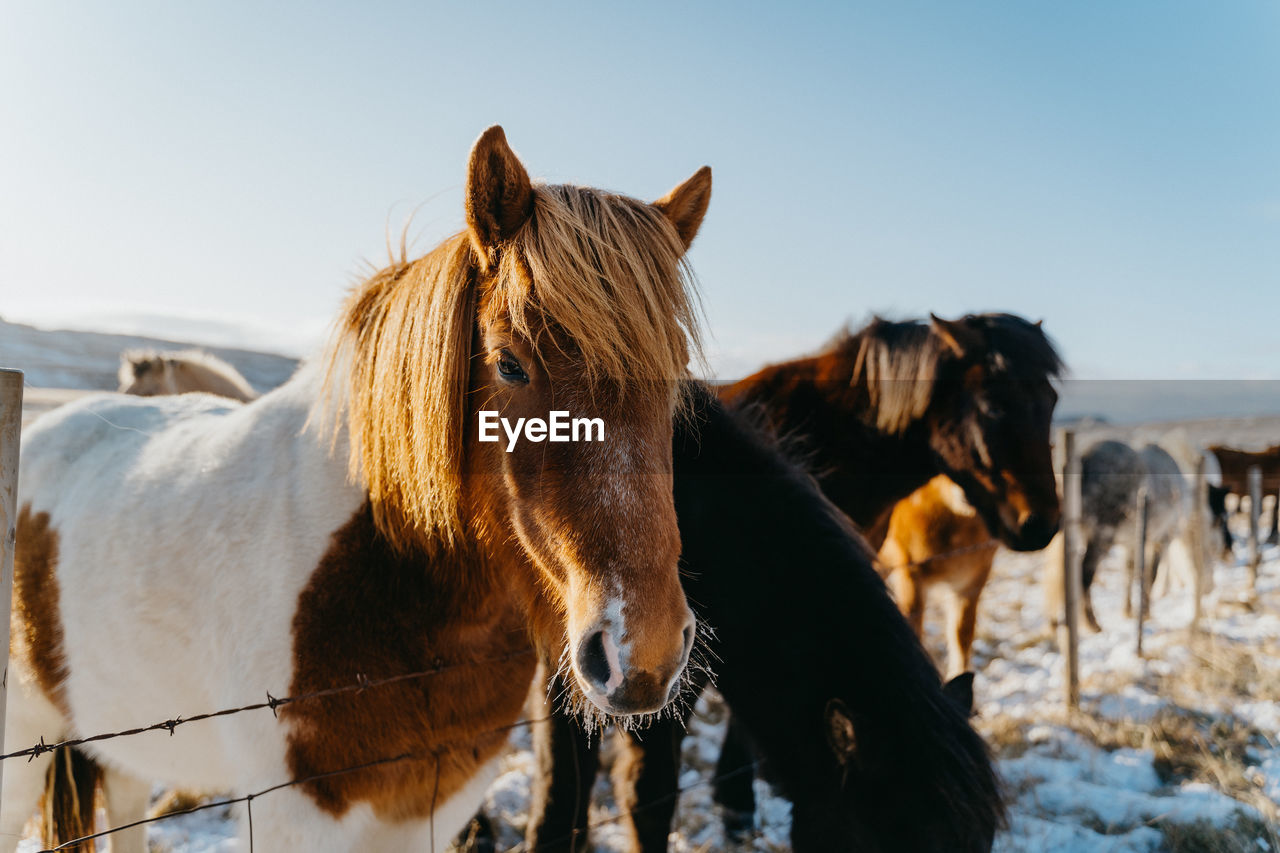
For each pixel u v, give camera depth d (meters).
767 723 2.32
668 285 1.48
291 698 1.60
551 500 1.37
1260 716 4.54
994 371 3.89
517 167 1.46
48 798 2.17
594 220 1.46
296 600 1.66
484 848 3.27
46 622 2.01
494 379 1.50
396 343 1.64
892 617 2.27
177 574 1.76
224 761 1.82
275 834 1.61
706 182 1.83
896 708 2.03
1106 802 3.62
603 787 3.84
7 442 1.28
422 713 1.73
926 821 1.85
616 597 1.29
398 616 1.70
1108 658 5.74
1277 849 3.23
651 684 1.27
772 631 2.33
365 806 1.70
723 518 2.51
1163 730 4.38
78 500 2.04
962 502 4.60
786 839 3.46
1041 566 9.68
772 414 4.10
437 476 1.59
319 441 1.78
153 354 3.81
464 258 1.59
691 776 4.00
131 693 1.86
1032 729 4.49
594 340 1.36
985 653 6.04
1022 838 3.31
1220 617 6.90
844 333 4.30
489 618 1.82
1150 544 6.91
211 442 1.96
